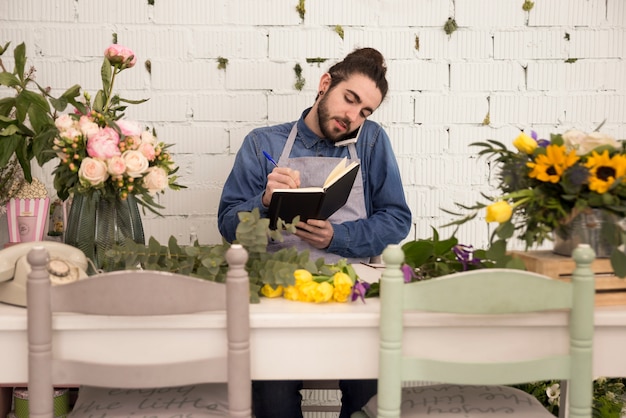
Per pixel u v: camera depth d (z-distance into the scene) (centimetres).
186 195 258
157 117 255
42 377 120
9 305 137
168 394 146
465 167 262
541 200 129
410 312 128
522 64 260
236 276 117
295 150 228
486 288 119
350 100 215
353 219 224
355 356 127
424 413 139
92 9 250
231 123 256
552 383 215
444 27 256
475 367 122
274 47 255
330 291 135
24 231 210
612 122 263
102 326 124
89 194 154
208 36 253
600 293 134
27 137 184
